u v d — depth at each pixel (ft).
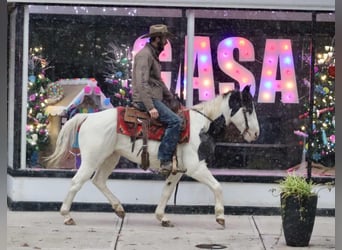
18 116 29.91
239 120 27.04
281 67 31.01
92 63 30.48
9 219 28.02
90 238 24.75
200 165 26.45
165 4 29.84
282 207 24.13
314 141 30.81
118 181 29.94
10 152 31.68
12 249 22.74
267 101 31.01
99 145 26.30
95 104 30.50
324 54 30.78
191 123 26.68
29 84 30.12
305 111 30.96
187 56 30.45
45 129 30.27
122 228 26.76
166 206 30.01
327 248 23.77
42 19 30.07
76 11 30.22
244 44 30.91
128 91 30.50
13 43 30.71
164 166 26.03
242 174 30.30
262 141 30.81
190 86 30.53
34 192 29.84
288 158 30.83
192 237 25.34
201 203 30.12
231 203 30.17
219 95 27.78
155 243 24.16
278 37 30.94
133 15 30.35
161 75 29.63
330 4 30.01
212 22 30.63
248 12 30.50
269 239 25.17
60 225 27.02
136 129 26.40
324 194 30.22
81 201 29.96
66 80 30.42
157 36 26.35
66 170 29.99
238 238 25.29
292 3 29.99
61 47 30.32
